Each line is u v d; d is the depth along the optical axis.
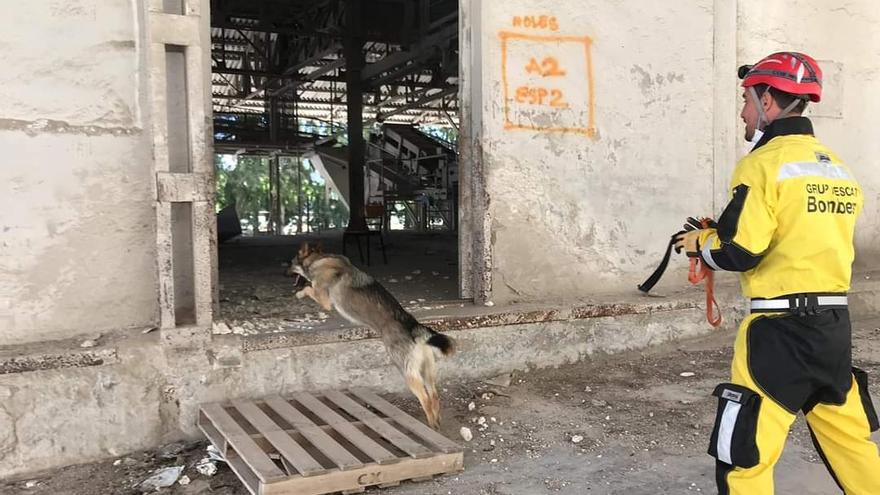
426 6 14.39
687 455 4.03
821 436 2.81
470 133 5.73
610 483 3.69
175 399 4.36
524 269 5.86
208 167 4.41
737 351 2.72
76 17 4.38
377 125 29.12
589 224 6.11
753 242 2.55
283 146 25.59
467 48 5.68
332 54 17.55
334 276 4.39
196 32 4.34
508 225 5.76
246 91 22.11
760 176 2.60
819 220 2.56
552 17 5.81
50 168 4.37
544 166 5.87
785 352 2.57
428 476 3.76
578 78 5.96
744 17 6.74
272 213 30.19
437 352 4.30
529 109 5.77
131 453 4.25
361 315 4.32
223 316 5.30
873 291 6.95
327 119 29.30
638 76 6.21
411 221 27.55
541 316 5.48
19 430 3.97
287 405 4.42
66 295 4.45
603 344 5.77
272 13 14.98
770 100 2.73
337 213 39.09
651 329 5.96
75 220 4.45
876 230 7.58
